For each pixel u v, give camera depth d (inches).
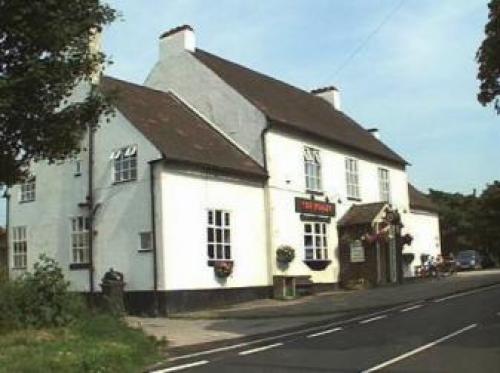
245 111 1231.5
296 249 1250.6
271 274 1184.8
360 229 1370.6
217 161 1110.4
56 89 539.8
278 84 1542.8
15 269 1213.1
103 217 1082.1
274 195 1209.4
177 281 1013.2
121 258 1049.5
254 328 784.9
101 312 674.8
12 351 498.6
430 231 1911.9
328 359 523.5
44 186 1183.6
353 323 780.0
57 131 556.4
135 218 1040.8
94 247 1087.0
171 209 1021.2
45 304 597.9
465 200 2684.5
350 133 1555.1
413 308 917.2
